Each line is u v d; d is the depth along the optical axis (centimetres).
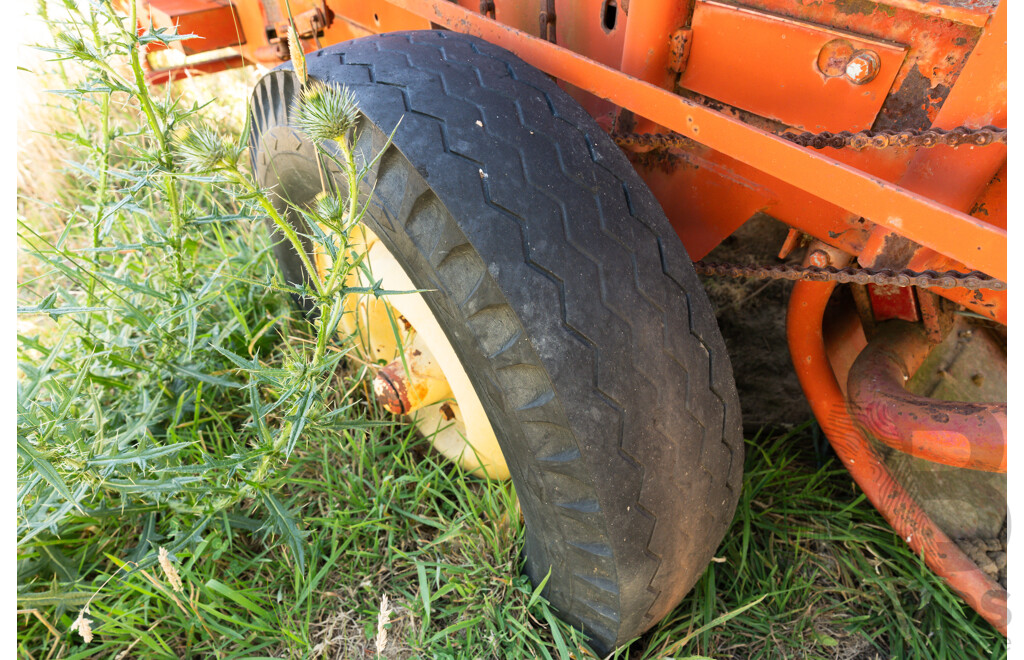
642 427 147
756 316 227
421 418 238
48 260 195
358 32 259
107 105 202
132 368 228
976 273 140
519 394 149
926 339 185
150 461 193
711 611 193
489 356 150
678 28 163
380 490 209
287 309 266
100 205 205
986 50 123
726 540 213
